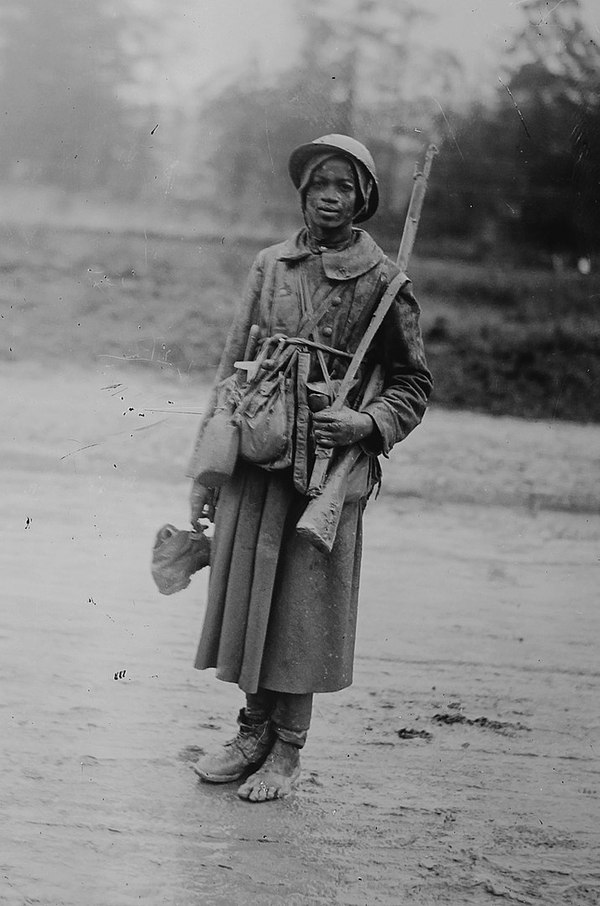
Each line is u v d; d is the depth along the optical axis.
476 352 17.34
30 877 4.59
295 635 5.39
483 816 5.39
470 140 18.36
